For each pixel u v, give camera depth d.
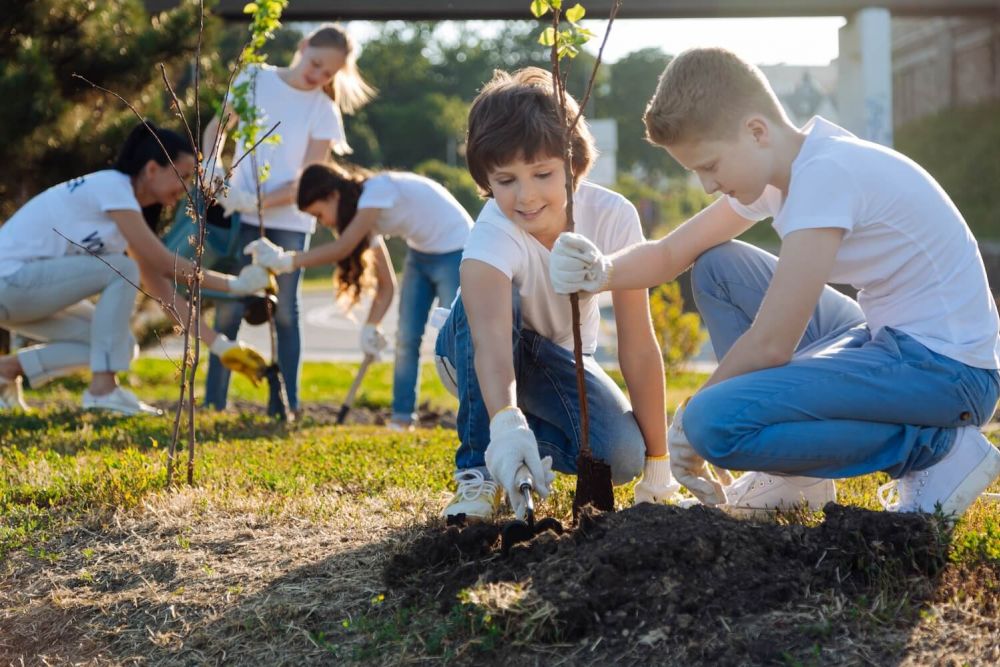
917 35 25.36
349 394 6.73
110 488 3.78
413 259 6.34
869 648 2.22
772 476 3.12
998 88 23.47
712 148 2.71
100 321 5.88
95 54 8.13
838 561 2.50
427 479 3.93
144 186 5.78
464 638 2.44
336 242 6.04
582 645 2.33
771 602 2.38
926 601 2.40
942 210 2.77
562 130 2.74
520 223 2.95
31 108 7.54
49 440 4.98
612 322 15.26
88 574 3.08
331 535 3.24
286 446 4.84
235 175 6.50
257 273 5.80
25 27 8.02
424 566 2.79
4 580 3.14
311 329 17.72
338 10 12.90
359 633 2.59
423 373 11.22
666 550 2.45
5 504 3.71
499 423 2.80
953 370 2.71
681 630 2.31
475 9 12.94
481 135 2.82
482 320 2.97
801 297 2.66
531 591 2.40
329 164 6.16
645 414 3.34
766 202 3.01
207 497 3.64
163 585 2.98
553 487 3.58
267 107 6.46
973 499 2.81
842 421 2.72
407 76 62.47
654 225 35.47
